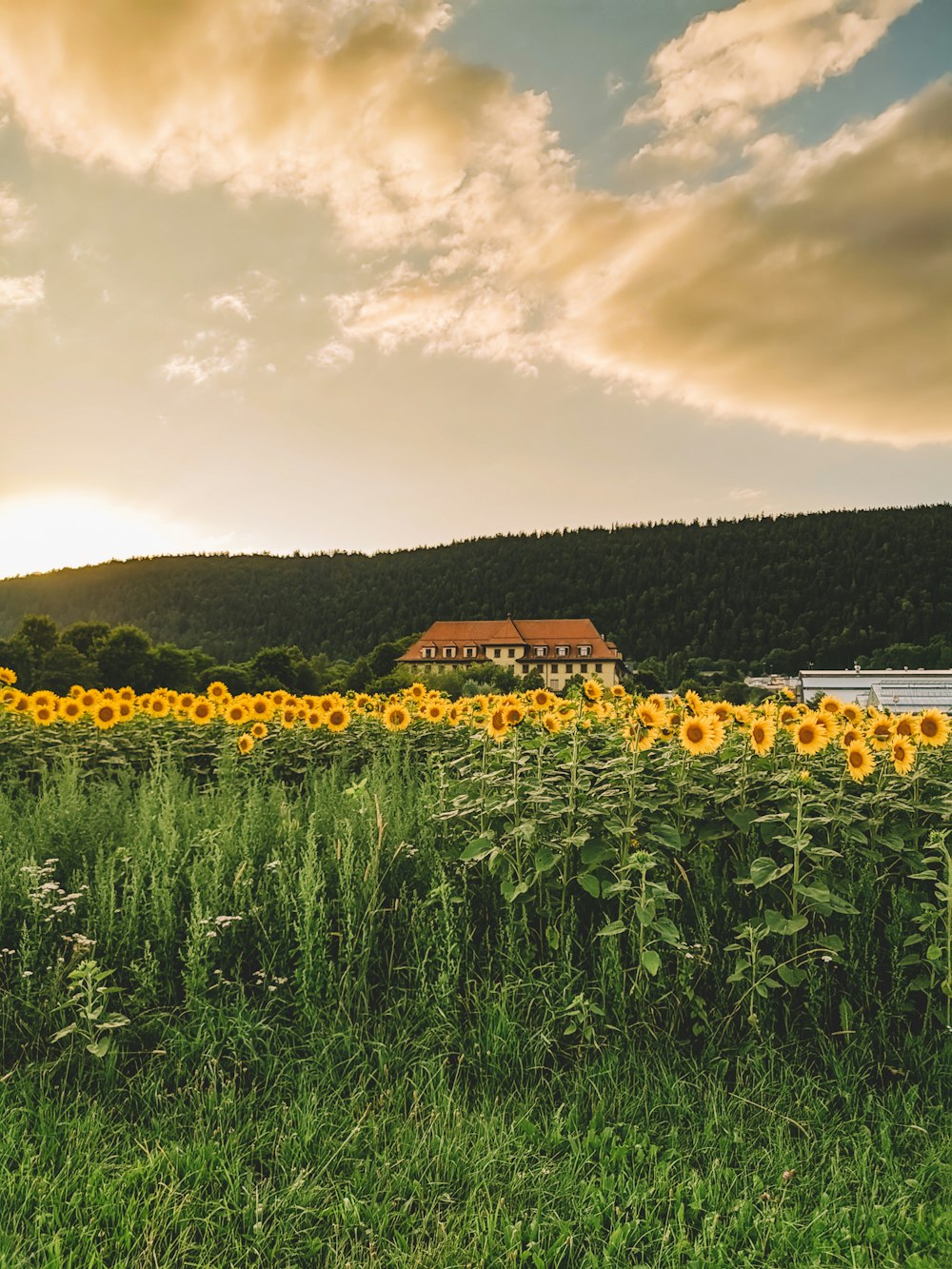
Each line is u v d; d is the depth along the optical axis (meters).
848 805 3.90
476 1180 2.61
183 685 67.25
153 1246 2.28
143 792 5.22
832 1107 3.08
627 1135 2.87
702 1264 2.28
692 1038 3.40
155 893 3.54
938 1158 2.74
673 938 3.24
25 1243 2.24
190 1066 3.09
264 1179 2.63
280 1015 3.29
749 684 99.31
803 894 3.38
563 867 3.62
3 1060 3.12
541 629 108.50
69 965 3.32
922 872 3.58
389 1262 2.29
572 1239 2.37
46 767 6.58
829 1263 2.32
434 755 5.88
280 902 3.65
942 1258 2.30
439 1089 3.02
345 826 4.13
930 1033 3.38
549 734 4.65
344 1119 2.87
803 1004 3.42
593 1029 3.21
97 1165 2.56
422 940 3.54
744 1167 2.71
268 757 7.63
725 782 4.06
